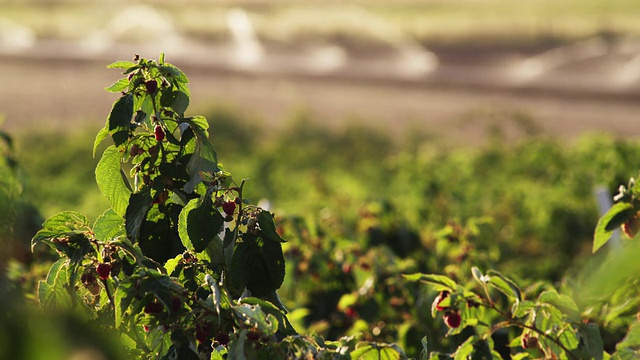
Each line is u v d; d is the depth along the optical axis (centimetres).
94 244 809
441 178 3450
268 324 766
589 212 3003
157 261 866
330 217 1964
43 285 803
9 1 17925
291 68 11150
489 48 12681
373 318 1467
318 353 749
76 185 4159
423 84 9938
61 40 13762
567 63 10894
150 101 843
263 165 5088
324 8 17350
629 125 7738
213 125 7600
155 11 16412
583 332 856
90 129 6938
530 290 1255
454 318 884
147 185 856
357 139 7150
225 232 835
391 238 2103
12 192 1379
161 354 819
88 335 368
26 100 9306
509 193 3356
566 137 7306
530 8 17650
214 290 744
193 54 12356
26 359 354
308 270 1594
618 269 513
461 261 1602
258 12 16700
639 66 10206
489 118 7400
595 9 16825
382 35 14025
